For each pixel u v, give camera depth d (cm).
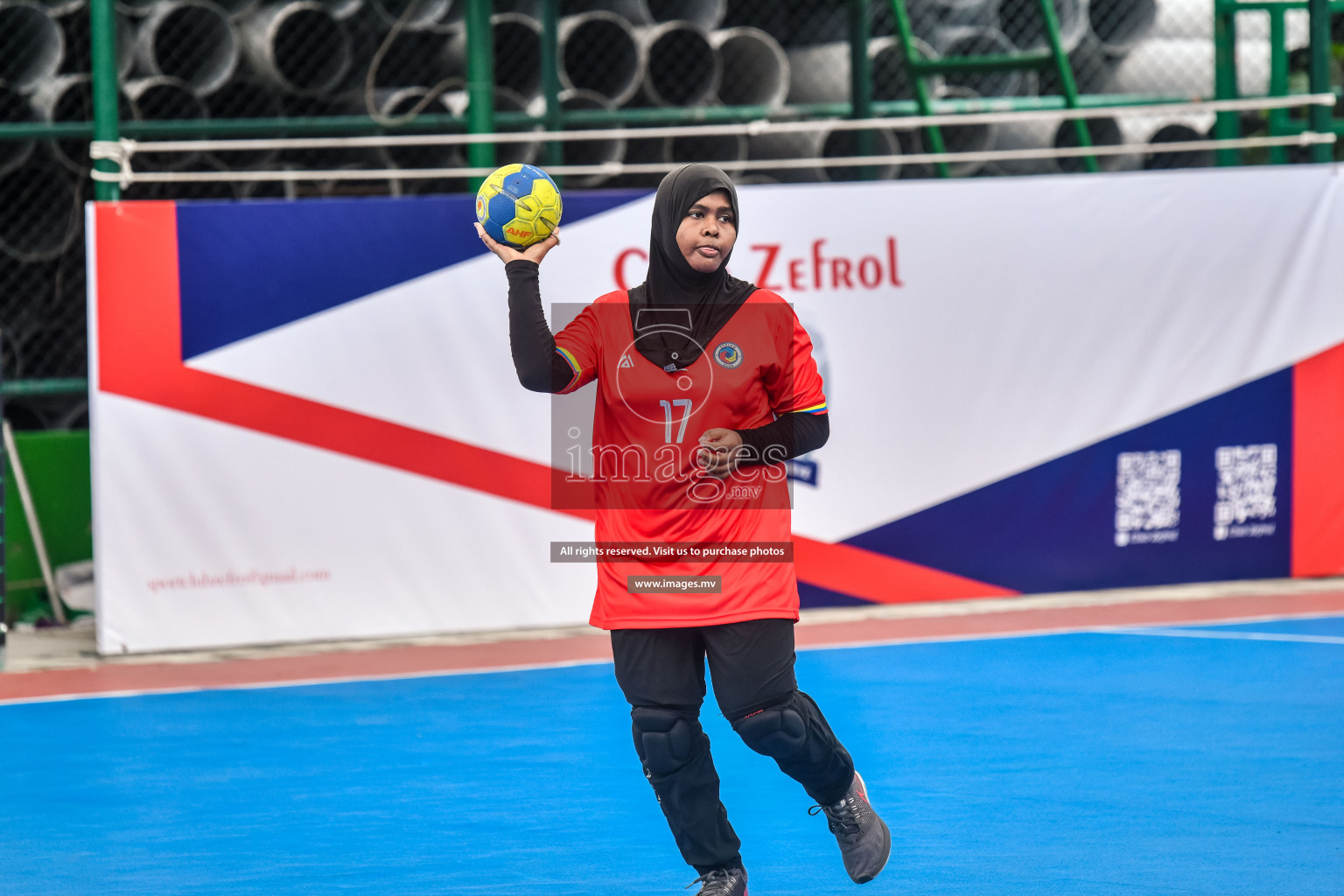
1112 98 3478
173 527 2361
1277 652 2234
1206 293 2719
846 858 1198
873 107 3259
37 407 3000
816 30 3438
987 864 1285
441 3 3067
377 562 2441
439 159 3198
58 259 2991
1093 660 2194
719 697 1112
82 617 2684
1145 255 2692
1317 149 2902
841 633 2430
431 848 1366
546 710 1941
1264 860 1284
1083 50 3466
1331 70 3391
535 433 2484
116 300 2327
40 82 2833
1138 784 1536
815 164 2670
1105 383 2695
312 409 2405
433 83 3203
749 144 3384
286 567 2406
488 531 2478
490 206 1082
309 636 2416
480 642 2436
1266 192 2727
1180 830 1374
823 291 2578
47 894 1253
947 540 2661
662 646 1103
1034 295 2659
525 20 3100
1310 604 2639
